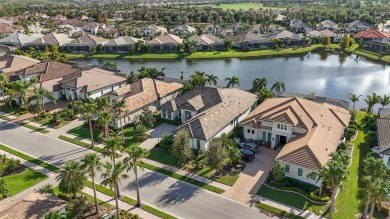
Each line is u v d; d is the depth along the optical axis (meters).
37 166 55.69
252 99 75.94
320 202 45.62
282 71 119.50
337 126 61.12
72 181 41.19
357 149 60.00
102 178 51.97
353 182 50.38
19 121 74.19
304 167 48.78
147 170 54.12
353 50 144.75
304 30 177.25
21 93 77.31
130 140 64.31
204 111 66.69
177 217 43.19
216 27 191.38
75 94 86.88
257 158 57.34
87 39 150.12
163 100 80.50
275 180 49.53
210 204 45.75
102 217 42.56
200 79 85.81
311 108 62.88
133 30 184.50
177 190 48.94
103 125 63.88
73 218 41.66
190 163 55.88
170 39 148.00
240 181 50.81
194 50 144.25
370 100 73.12
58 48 145.38
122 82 94.44
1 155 58.03
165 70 122.31
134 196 47.66
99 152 60.06
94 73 92.44
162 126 70.50
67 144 63.41
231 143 57.25
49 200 41.59
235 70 121.25
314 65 127.25
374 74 114.88
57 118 72.38
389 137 55.56
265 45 153.00
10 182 51.00
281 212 43.81
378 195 37.72
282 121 57.88
